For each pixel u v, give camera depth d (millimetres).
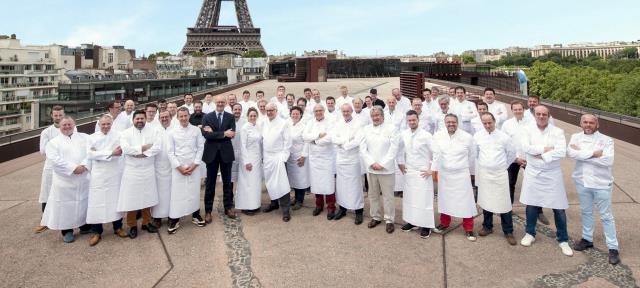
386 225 6508
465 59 121125
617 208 7203
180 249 5844
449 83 29719
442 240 6109
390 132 6512
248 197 7301
